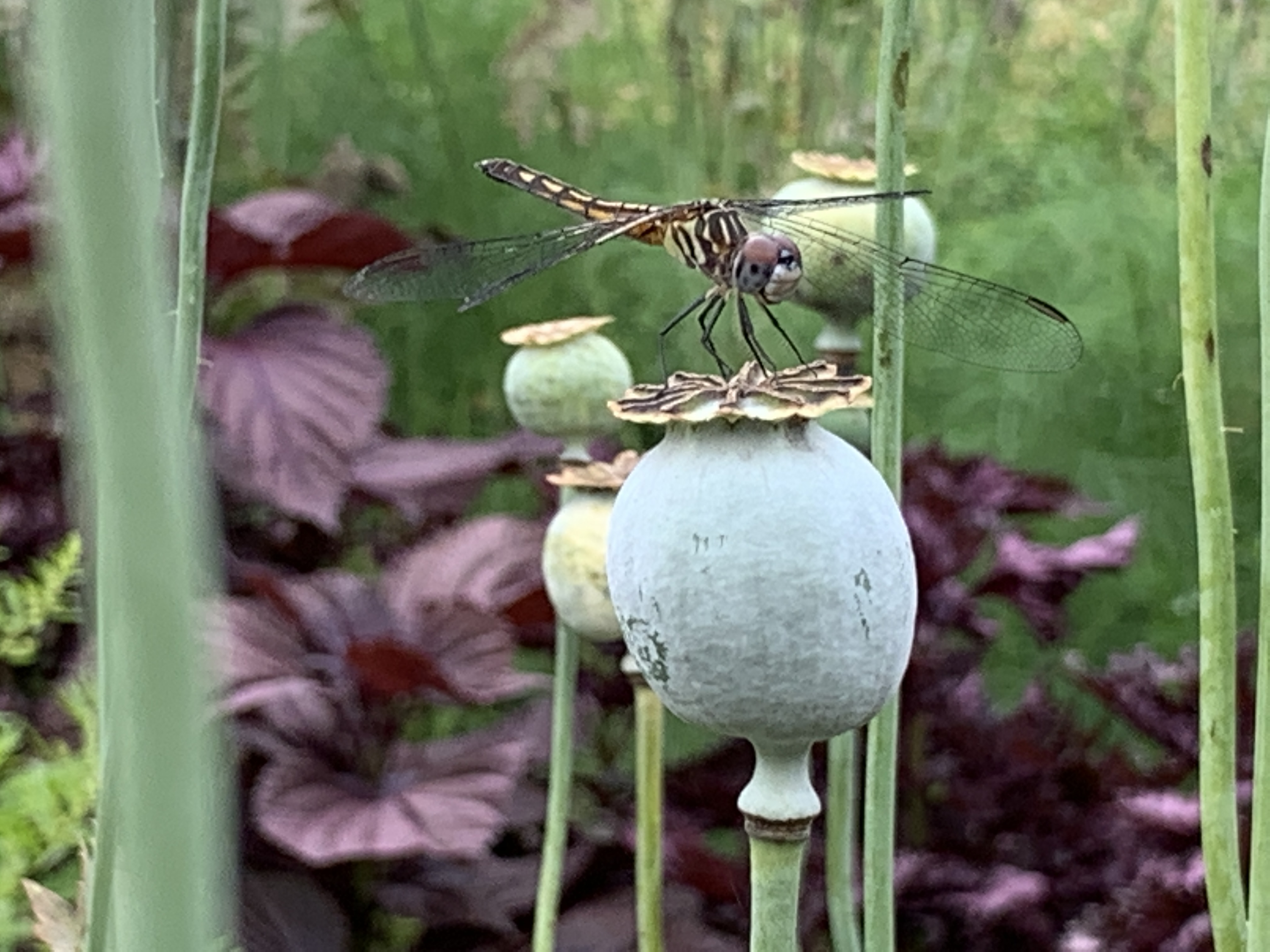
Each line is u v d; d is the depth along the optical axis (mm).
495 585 681
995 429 979
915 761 662
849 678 201
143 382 117
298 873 598
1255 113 1032
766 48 982
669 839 589
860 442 314
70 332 120
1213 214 233
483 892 602
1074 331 335
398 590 681
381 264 401
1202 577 238
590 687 707
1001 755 664
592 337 384
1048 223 1010
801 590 198
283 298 1015
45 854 383
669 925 581
